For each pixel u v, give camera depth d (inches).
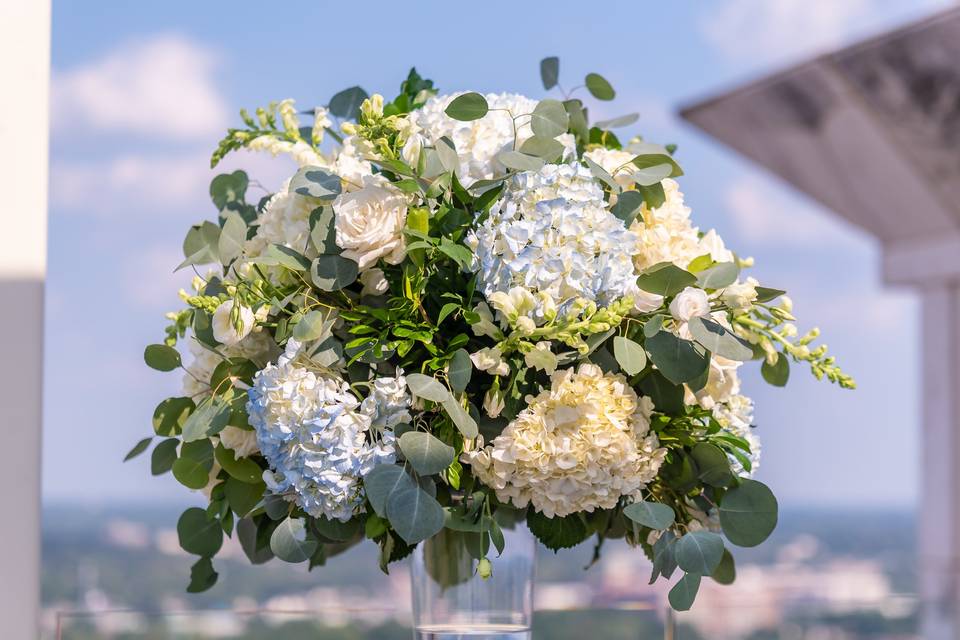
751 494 40.3
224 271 40.9
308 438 35.4
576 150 44.2
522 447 36.0
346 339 39.0
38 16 38.2
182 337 42.6
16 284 37.5
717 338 36.7
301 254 38.7
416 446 35.7
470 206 39.6
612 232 37.0
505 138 40.1
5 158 37.6
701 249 40.9
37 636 37.3
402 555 40.0
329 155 45.2
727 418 42.1
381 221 37.6
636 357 36.7
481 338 38.7
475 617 41.0
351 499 36.6
